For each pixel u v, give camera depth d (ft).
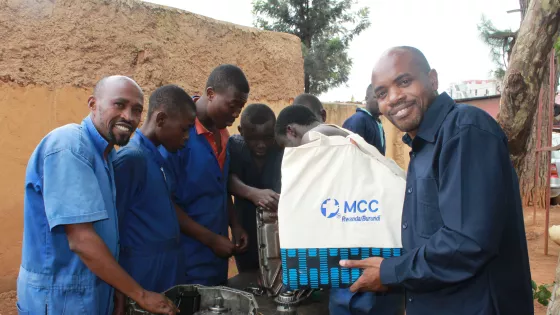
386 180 5.24
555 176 34.30
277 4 52.13
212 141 8.48
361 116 13.42
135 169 6.51
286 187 5.24
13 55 11.87
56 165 5.38
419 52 5.19
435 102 5.07
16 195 12.16
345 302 5.83
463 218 4.43
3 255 12.01
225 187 8.82
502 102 9.11
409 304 5.18
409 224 5.06
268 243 6.92
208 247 8.20
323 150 5.27
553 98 20.53
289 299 6.43
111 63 13.66
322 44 51.52
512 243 4.93
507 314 4.99
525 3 24.73
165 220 6.98
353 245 5.15
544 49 8.57
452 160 4.62
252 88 18.20
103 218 5.45
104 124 5.85
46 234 5.64
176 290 5.88
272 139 9.11
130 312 5.61
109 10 13.55
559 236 18.29
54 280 5.65
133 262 6.68
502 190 4.51
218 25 16.69
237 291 5.71
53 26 12.51
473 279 4.77
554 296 6.55
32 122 12.29
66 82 12.83
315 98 11.75
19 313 5.92
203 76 16.24
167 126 7.06
